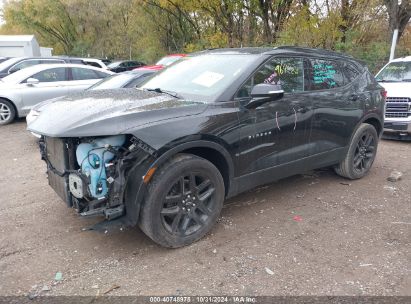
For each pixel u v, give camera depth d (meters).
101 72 11.22
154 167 3.30
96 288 3.06
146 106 3.51
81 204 3.37
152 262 3.42
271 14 18.52
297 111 4.39
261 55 4.24
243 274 3.24
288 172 4.55
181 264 3.39
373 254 3.56
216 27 23.06
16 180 5.68
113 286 3.08
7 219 4.28
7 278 3.18
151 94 4.02
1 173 6.05
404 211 4.53
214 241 3.77
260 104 4.00
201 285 3.09
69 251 3.61
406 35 19.11
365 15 15.22
